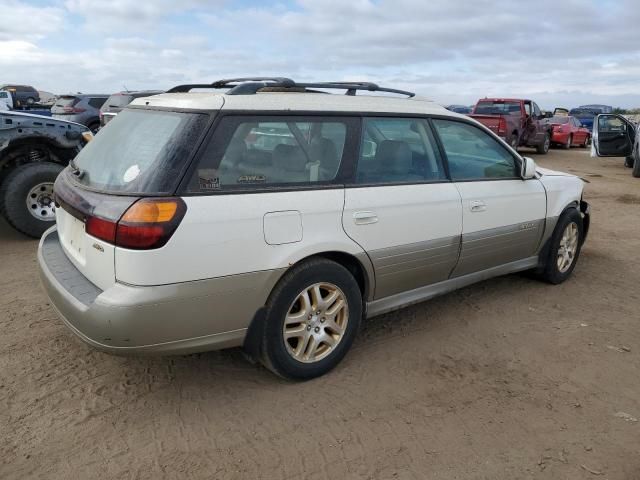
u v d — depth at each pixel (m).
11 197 6.03
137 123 3.18
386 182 3.54
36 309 4.28
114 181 2.87
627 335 4.09
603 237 7.14
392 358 3.65
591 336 4.06
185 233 2.67
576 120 24.05
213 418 2.95
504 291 4.95
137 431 2.82
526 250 4.70
